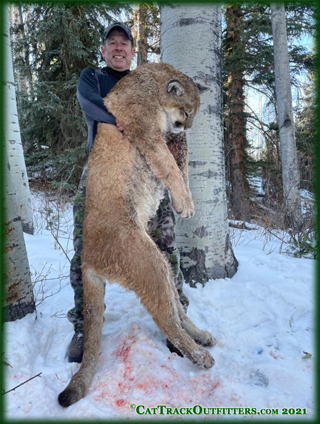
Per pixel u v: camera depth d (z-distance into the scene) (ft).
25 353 7.27
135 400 6.16
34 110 29.86
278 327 8.59
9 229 8.34
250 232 21.03
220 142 11.62
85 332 7.30
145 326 8.54
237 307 9.59
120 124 7.80
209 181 11.25
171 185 7.77
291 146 25.96
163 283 7.12
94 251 7.38
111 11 31.50
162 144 7.86
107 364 7.25
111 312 9.45
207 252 11.20
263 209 30.14
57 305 10.07
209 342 7.90
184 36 11.06
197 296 10.27
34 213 23.35
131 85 8.16
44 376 6.81
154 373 6.75
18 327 8.00
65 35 28.86
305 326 8.68
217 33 11.39
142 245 7.17
